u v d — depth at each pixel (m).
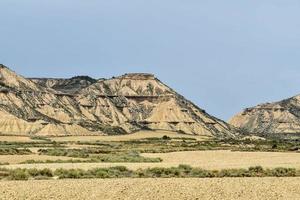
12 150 180.12
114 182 80.44
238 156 177.62
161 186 75.31
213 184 78.50
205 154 185.00
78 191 69.19
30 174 93.69
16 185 75.50
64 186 74.38
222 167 121.25
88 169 102.69
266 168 114.19
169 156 173.50
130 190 70.69
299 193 70.06
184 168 108.25
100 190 70.31
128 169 107.81
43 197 63.81
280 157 173.62
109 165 120.94
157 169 101.31
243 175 97.94
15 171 96.19
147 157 162.25
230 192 69.94
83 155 166.25
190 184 78.19
